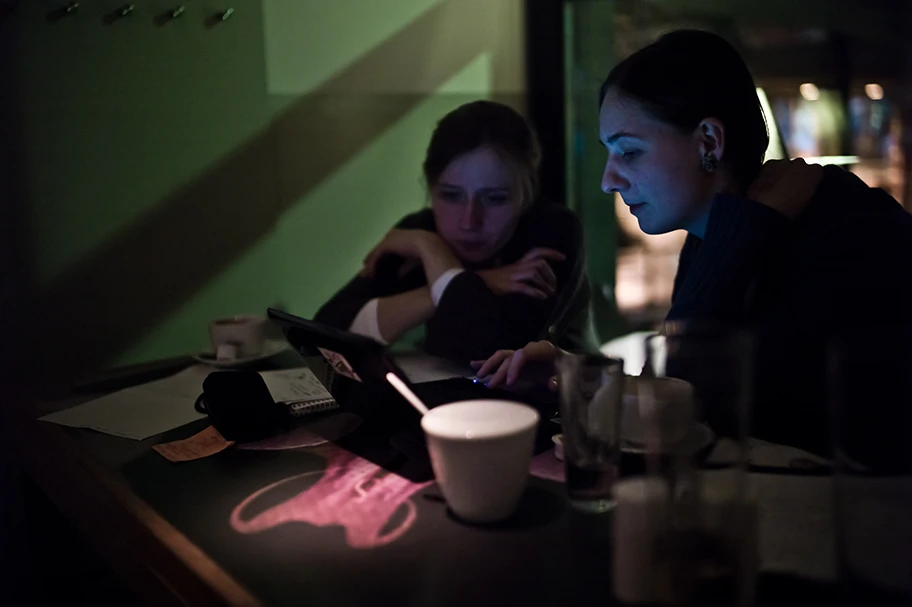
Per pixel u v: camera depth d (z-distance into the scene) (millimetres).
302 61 1857
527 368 1196
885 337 645
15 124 1592
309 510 813
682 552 575
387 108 1956
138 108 1707
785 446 937
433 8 1972
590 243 2248
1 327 1618
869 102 2643
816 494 782
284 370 1456
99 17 1645
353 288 1974
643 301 2396
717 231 1187
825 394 1115
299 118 1870
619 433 785
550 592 620
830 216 1193
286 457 988
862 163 2660
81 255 1687
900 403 619
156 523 795
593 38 2158
